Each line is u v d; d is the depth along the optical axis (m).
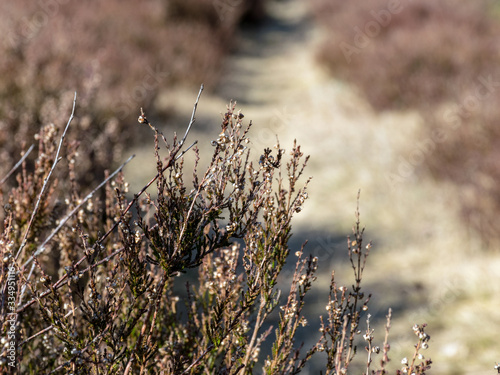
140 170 4.55
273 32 12.91
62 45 5.61
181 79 7.50
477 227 3.63
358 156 5.21
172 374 1.25
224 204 1.17
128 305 1.40
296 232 4.18
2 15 5.80
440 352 2.65
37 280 1.48
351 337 1.25
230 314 1.29
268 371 1.26
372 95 6.50
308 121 6.48
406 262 3.61
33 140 3.18
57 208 1.63
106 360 1.14
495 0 9.64
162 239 1.14
